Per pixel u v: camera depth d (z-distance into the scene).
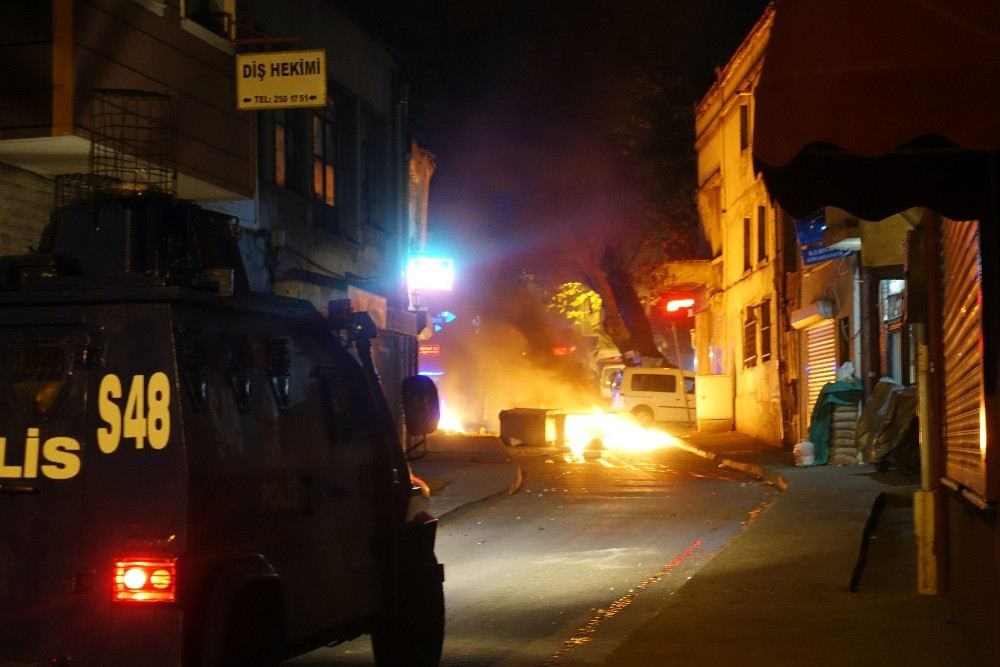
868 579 11.47
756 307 32.41
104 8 13.01
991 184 6.57
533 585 12.35
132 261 7.43
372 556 7.43
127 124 13.24
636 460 29.72
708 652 8.52
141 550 5.43
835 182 6.84
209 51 14.98
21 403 5.62
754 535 14.41
